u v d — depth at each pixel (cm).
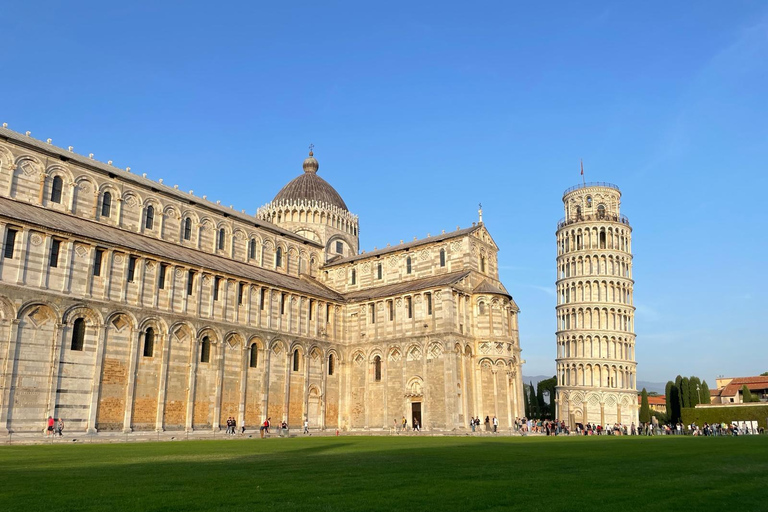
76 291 5600
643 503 1571
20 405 5081
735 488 1864
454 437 6312
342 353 8569
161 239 7556
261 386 7275
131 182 7306
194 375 6494
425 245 8756
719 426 9450
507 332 8262
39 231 5388
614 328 12750
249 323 7250
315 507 1482
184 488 1803
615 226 13325
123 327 5962
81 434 5347
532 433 7919
